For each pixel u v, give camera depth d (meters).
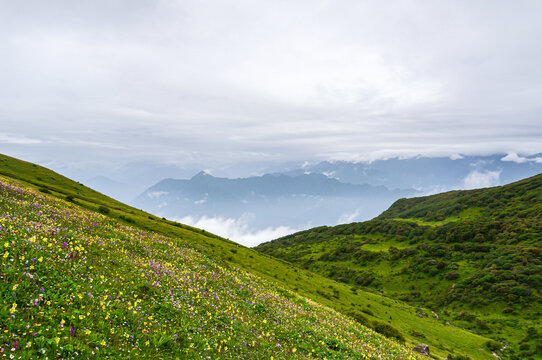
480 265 169.25
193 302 15.10
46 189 78.00
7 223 14.32
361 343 22.45
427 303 150.75
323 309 37.59
